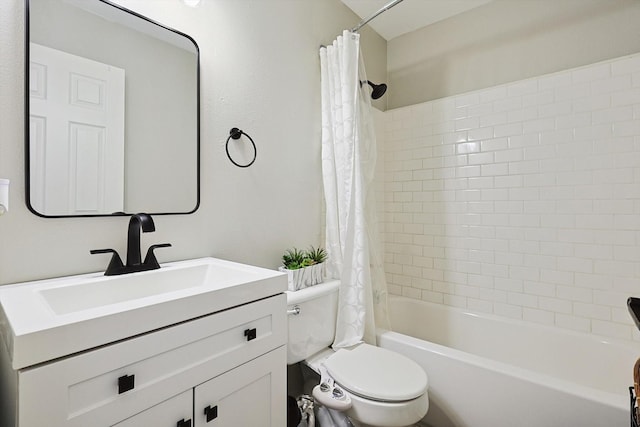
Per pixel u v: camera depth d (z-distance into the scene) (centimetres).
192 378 75
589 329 171
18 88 89
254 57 153
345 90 171
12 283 87
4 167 87
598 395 111
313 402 129
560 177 179
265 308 94
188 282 113
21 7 90
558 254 180
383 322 183
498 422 128
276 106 163
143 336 67
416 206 234
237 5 146
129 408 64
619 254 163
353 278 163
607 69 166
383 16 229
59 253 96
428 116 229
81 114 100
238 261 145
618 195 163
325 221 192
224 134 140
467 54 223
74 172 98
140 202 113
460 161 214
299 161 177
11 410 57
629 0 170
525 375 124
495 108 201
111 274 98
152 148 116
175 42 123
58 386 55
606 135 166
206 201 133
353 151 169
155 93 117
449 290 219
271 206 161
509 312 196
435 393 146
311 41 186
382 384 116
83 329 58
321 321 149
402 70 254
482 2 214
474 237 209
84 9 101
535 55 196
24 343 52
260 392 92
